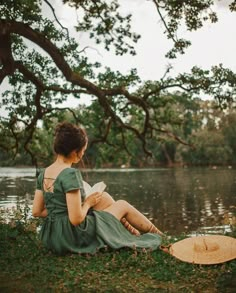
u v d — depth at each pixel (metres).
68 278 4.02
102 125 20.20
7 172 59.75
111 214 4.86
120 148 21.33
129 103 18.33
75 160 4.78
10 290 3.71
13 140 21.55
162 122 19.77
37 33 12.41
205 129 80.38
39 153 20.30
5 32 11.55
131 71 17.30
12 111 17.97
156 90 17.33
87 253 4.65
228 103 16.98
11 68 12.48
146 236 5.02
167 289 3.69
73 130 4.73
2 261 4.65
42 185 4.77
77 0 14.51
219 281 3.80
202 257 4.48
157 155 86.62
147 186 35.16
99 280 3.96
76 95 17.14
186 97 17.19
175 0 13.88
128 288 3.74
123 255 4.62
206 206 21.42
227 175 49.38
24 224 6.97
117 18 15.51
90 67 16.58
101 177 48.59
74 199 4.47
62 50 14.70
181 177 47.25
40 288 3.75
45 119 18.72
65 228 4.70
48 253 4.85
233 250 4.52
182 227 15.25
